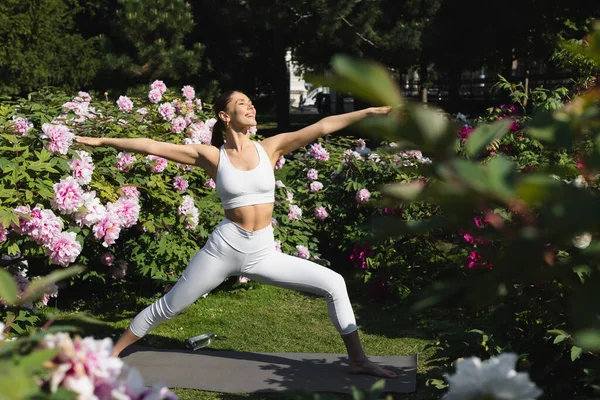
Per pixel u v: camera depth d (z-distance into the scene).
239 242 4.37
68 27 20.39
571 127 1.11
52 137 4.75
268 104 24.59
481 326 3.67
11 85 17.58
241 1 18.38
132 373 1.42
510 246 1.09
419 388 4.45
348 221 7.72
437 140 0.97
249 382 4.57
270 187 4.39
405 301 6.45
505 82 5.73
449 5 20.44
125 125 6.63
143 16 17.44
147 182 6.09
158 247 6.26
